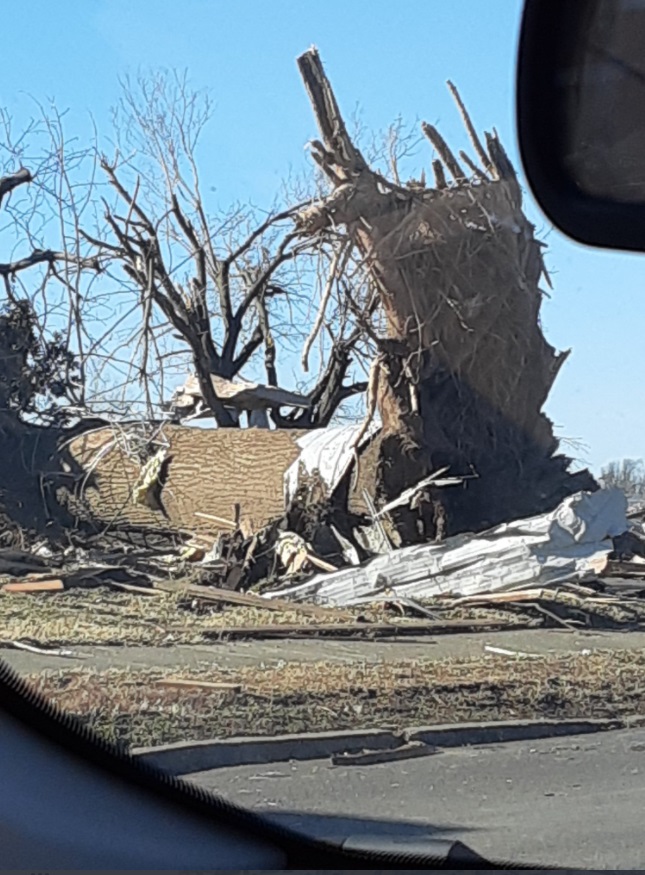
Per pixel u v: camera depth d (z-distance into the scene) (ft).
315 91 59.62
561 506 52.90
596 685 32.58
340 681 30.89
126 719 22.39
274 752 21.66
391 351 60.18
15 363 66.33
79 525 65.21
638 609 49.90
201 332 80.94
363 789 19.25
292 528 59.36
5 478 63.41
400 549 53.83
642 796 19.42
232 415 78.23
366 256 60.03
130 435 67.97
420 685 30.94
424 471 59.88
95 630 38.73
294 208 64.75
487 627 45.42
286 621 44.11
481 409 61.46
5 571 52.85
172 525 67.21
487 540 52.54
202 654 35.65
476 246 61.21
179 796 15.92
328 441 62.95
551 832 16.89
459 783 20.22
